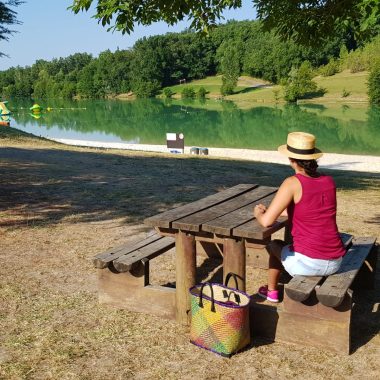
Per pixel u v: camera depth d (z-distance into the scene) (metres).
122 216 8.16
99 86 164.75
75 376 3.61
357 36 8.65
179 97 141.50
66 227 7.50
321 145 38.28
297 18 8.65
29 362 3.79
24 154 15.84
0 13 22.08
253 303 4.18
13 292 5.09
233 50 141.88
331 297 3.60
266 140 44.56
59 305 4.79
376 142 39.41
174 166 14.71
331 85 104.12
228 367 3.70
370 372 3.60
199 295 3.88
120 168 13.63
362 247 4.79
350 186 12.96
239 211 4.64
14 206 8.74
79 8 6.35
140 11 6.74
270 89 124.56
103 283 4.74
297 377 3.55
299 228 3.91
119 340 4.11
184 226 4.14
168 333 4.21
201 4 8.23
